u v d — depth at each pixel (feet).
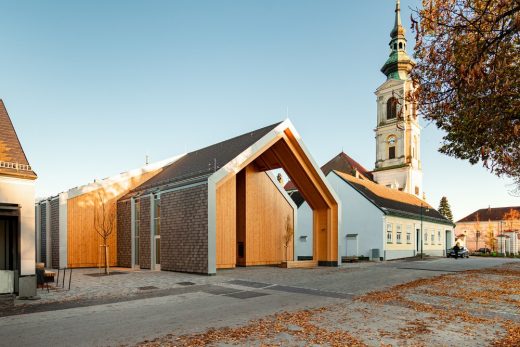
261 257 94.02
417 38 25.88
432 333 25.96
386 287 50.26
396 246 120.98
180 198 74.74
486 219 278.87
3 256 43.60
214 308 35.83
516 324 28.45
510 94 28.32
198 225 69.15
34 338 25.76
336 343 23.76
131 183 101.40
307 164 87.71
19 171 41.98
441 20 25.32
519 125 28.04
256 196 94.53
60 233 87.92
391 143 203.92
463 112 32.89
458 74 25.85
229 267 82.74
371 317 31.09
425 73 28.02
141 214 86.99
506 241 225.56
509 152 37.83
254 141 79.46
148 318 31.45
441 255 158.40
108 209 96.22
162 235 79.30
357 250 117.70
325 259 90.94
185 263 71.77
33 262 42.19
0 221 43.60
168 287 50.19
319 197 90.74
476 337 25.02
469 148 42.98
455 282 53.98
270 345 23.44
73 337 25.85
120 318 31.50
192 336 25.59
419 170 203.92
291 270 77.10
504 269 77.51
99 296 42.78
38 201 100.73
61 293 44.68
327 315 31.96
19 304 37.88
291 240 102.01
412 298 40.47
